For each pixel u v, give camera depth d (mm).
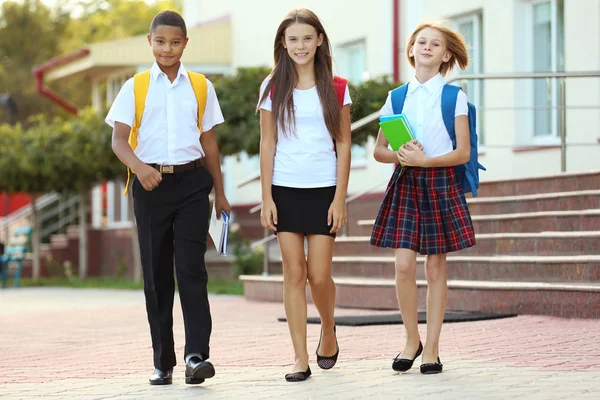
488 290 11211
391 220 7602
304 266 7410
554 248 12172
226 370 8023
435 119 7559
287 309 7375
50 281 25828
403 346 9094
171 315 7508
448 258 12648
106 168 23672
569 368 7453
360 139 18453
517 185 14633
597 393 6375
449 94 7562
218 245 7477
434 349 7473
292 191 7281
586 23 16547
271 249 22750
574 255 11898
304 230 7277
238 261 21594
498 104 18406
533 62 18031
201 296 7359
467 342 9086
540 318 10578
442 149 7562
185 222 7363
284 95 7258
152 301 7453
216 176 7645
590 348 8477
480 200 14523
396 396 6480
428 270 7594
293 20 7234
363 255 14953
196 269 7371
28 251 29062
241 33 27609
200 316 7316
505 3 18344
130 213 23875
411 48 7824
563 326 9930
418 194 7555
